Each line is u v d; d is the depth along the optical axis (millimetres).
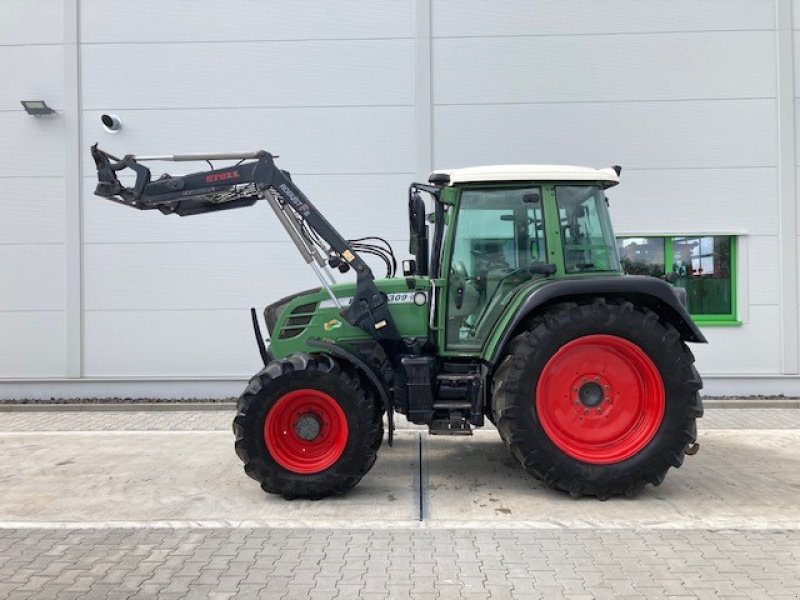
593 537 3906
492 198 4949
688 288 8523
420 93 8430
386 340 4914
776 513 4301
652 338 4504
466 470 5355
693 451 4586
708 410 7871
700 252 8492
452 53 8422
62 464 5660
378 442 4648
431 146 8469
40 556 3693
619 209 8430
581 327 4500
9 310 8570
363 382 4676
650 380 4578
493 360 4555
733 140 8328
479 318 4934
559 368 4605
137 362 8578
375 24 8430
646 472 4488
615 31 8336
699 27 8297
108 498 4727
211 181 4973
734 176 8352
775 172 8320
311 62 8477
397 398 4859
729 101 8312
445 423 4727
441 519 4223
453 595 3174
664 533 3965
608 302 4656
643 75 8352
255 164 4973
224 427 7211
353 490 4836
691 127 8352
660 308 4809
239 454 4539
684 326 4746
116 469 5500
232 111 8531
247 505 4543
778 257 8344
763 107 8305
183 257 8531
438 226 5145
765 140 8312
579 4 8336
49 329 8570
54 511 4453
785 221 8320
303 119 8508
